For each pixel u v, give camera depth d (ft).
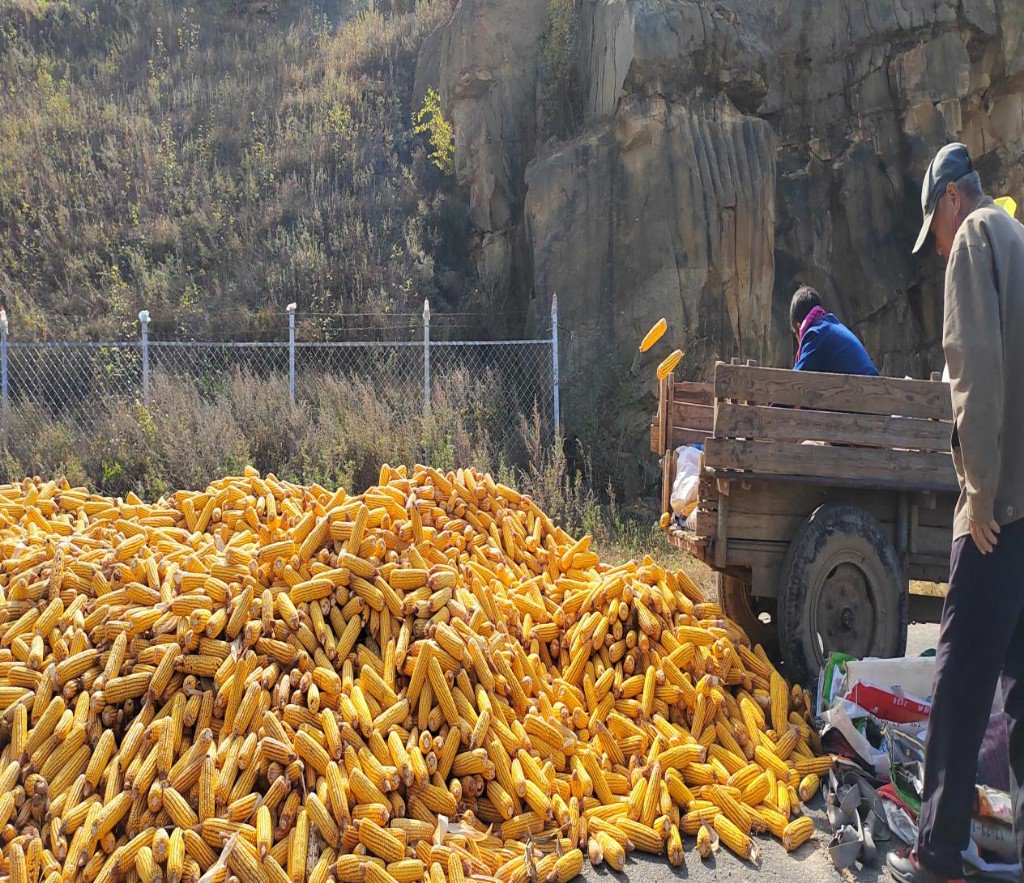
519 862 10.12
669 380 19.22
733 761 12.26
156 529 15.48
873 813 11.50
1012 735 9.76
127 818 9.91
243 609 11.50
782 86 44.27
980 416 9.13
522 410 35.96
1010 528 9.40
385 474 16.63
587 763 11.71
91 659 11.33
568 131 41.52
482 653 11.86
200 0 66.28
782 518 15.24
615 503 32.42
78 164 47.16
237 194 46.39
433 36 50.55
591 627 13.55
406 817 10.47
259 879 9.21
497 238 42.47
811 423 14.70
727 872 10.62
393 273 41.93
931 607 16.94
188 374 35.78
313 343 35.50
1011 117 45.37
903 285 43.60
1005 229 9.66
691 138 36.37
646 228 35.99
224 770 10.09
